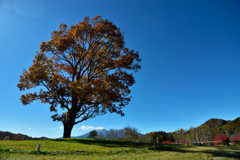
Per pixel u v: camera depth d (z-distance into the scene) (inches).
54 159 327.0
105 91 796.0
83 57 991.0
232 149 561.3
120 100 882.8
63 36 978.1
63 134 874.1
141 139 1615.4
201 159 340.2
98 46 1008.2
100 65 964.0
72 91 764.6
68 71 1110.4
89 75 981.8
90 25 949.2
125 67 948.0
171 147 584.7
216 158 349.4
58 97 812.0
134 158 358.3
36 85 828.0
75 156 373.7
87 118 908.6
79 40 1008.2
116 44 973.2
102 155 397.1
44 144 566.9
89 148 507.5
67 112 942.4
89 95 852.0
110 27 964.6
